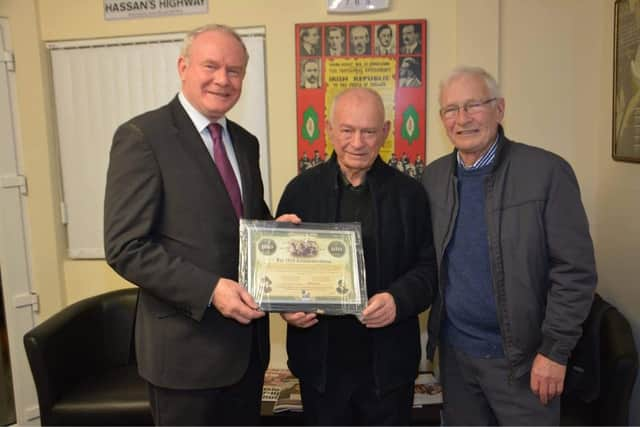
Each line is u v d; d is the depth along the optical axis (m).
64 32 2.62
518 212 1.48
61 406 2.00
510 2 2.37
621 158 2.06
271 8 2.48
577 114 2.38
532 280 1.48
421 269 1.61
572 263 1.44
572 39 2.35
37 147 2.66
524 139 2.43
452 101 1.51
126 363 2.41
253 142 1.64
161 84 2.59
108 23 2.59
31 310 2.73
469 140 1.51
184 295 1.30
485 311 1.54
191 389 1.39
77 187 2.73
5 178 2.62
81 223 2.75
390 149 2.50
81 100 2.66
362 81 2.47
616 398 1.64
